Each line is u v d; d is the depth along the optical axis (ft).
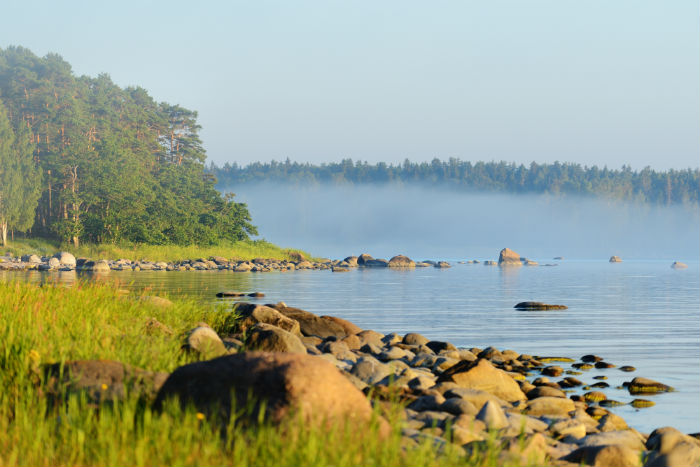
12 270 458.09
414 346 140.56
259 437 42.34
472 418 65.92
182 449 40.81
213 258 606.14
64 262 509.35
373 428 44.73
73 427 44.80
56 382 53.83
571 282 434.30
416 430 60.80
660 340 164.14
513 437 59.31
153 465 40.45
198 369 49.19
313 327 157.58
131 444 42.37
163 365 66.85
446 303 258.16
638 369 125.90
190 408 47.01
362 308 235.40
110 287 121.29
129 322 92.02
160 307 122.42
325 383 46.78
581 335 172.04
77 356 63.00
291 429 44.14
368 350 132.16
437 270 630.33
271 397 46.01
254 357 48.78
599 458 58.29
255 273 491.72
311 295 287.89
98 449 42.42
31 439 43.68
